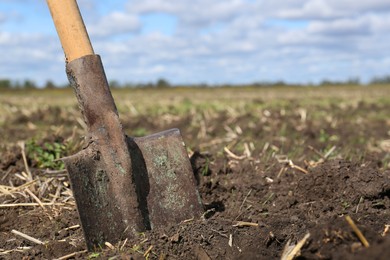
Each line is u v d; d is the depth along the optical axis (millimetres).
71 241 993
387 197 1078
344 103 3924
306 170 1263
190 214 1020
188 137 2178
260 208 1079
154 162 1027
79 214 937
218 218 1000
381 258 681
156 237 934
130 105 3674
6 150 1474
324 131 2191
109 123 1008
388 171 1230
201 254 900
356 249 767
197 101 4578
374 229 927
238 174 1284
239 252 918
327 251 783
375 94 6004
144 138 1042
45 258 941
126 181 990
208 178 1225
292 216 1014
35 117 2896
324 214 1024
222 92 7996
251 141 1854
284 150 1679
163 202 1013
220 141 1916
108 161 993
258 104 3871
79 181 955
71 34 1040
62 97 6223
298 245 808
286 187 1182
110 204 975
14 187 1188
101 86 1022
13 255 954
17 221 1081
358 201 1070
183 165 1040
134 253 902
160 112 3262
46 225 1061
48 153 1320
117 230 969
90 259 907
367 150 1749
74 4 1056
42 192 1160
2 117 3021
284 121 2580
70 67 1029
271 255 890
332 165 1135
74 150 1337
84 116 1021
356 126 2516
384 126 2537
